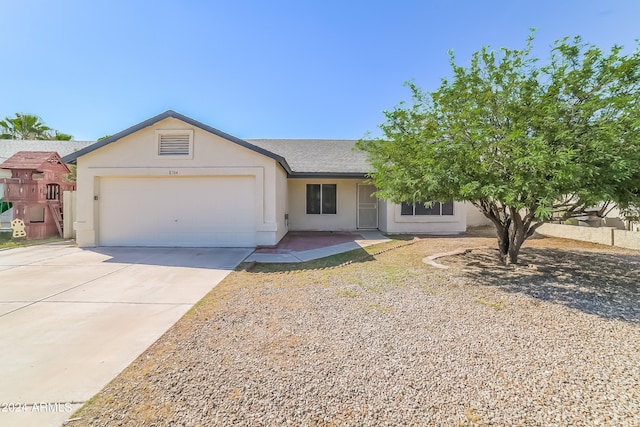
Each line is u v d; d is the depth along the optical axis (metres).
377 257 8.73
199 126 9.97
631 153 4.54
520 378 2.75
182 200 10.37
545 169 4.59
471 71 6.45
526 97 5.66
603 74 5.23
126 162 10.12
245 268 7.25
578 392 2.53
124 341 3.51
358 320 4.16
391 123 7.29
